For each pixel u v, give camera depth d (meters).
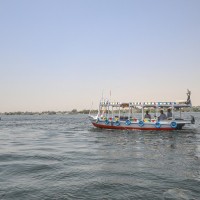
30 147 23.59
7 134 38.84
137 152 20.17
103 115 39.94
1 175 13.30
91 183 11.80
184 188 10.98
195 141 26.98
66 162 16.39
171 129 35.88
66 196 10.22
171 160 16.77
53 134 37.88
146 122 36.66
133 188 11.06
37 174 13.46
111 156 18.47
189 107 36.09
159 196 10.12
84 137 32.25
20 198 10.02
